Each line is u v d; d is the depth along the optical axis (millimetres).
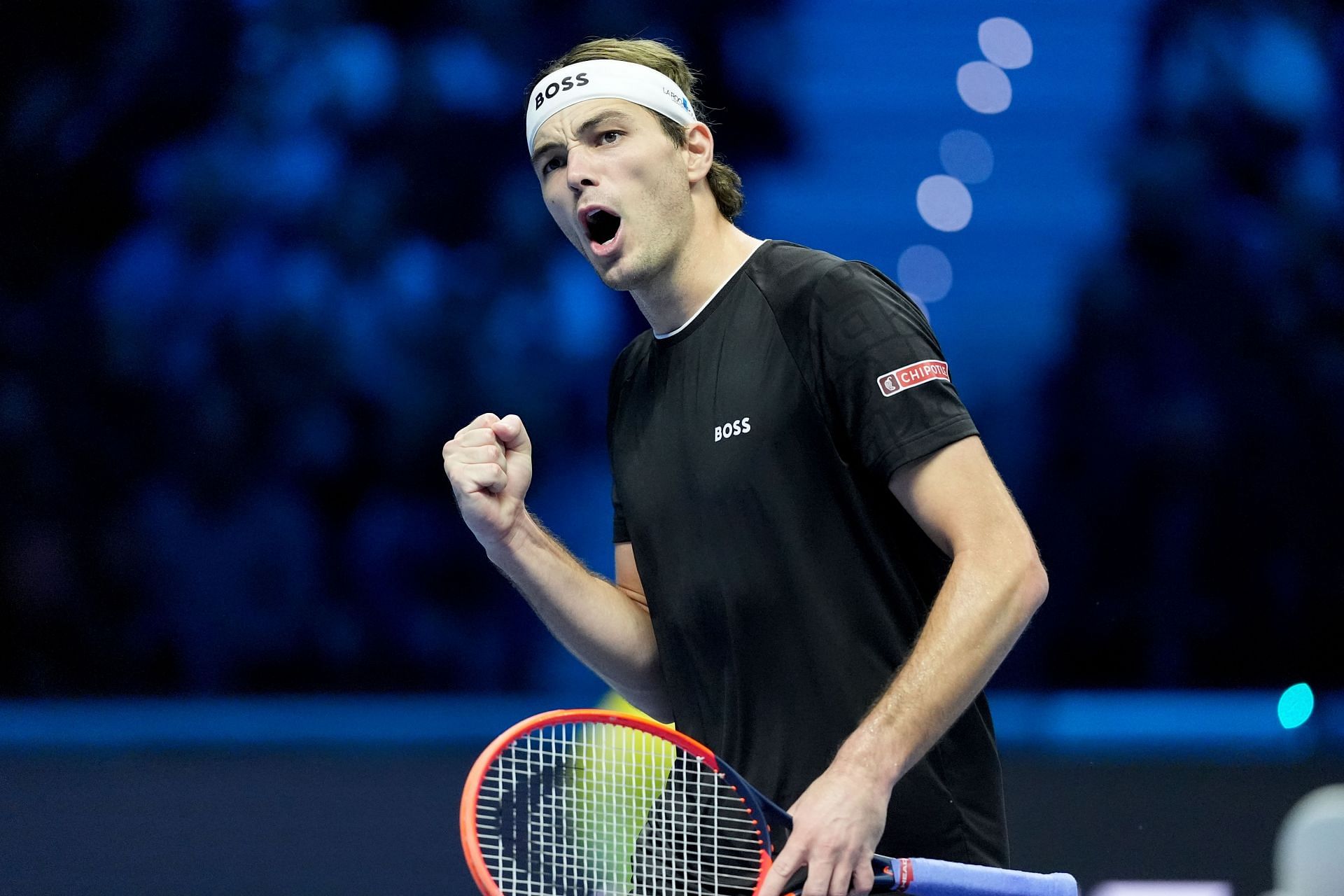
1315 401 41750
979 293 45062
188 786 30125
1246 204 42969
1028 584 8164
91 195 43656
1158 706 39750
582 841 8914
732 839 8953
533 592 10008
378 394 42562
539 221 43469
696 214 9562
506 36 44125
